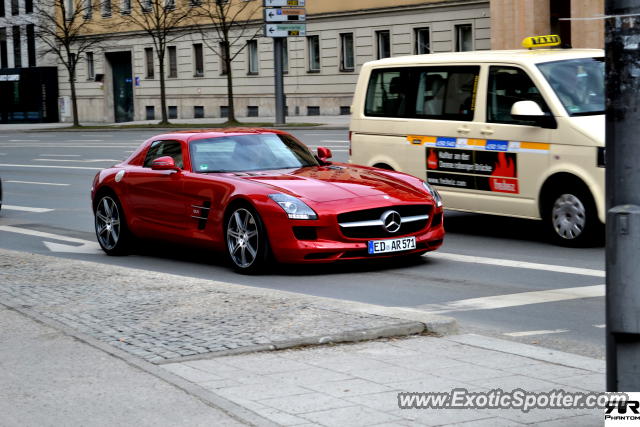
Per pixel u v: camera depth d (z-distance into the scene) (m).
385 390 5.55
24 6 72.62
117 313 7.75
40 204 19.02
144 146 12.26
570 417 5.04
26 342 6.83
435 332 7.06
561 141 11.33
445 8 45.75
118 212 12.12
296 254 9.91
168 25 56.50
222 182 10.69
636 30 4.05
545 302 8.52
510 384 5.69
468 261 10.85
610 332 4.21
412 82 13.20
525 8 39.41
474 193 12.38
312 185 10.35
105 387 5.65
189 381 5.76
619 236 4.13
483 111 12.21
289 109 55.28
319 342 6.69
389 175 11.01
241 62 58.12
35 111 72.50
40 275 9.80
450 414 5.09
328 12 51.91
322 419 5.02
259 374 5.93
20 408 5.31
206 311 7.70
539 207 11.69
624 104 4.10
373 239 10.06
